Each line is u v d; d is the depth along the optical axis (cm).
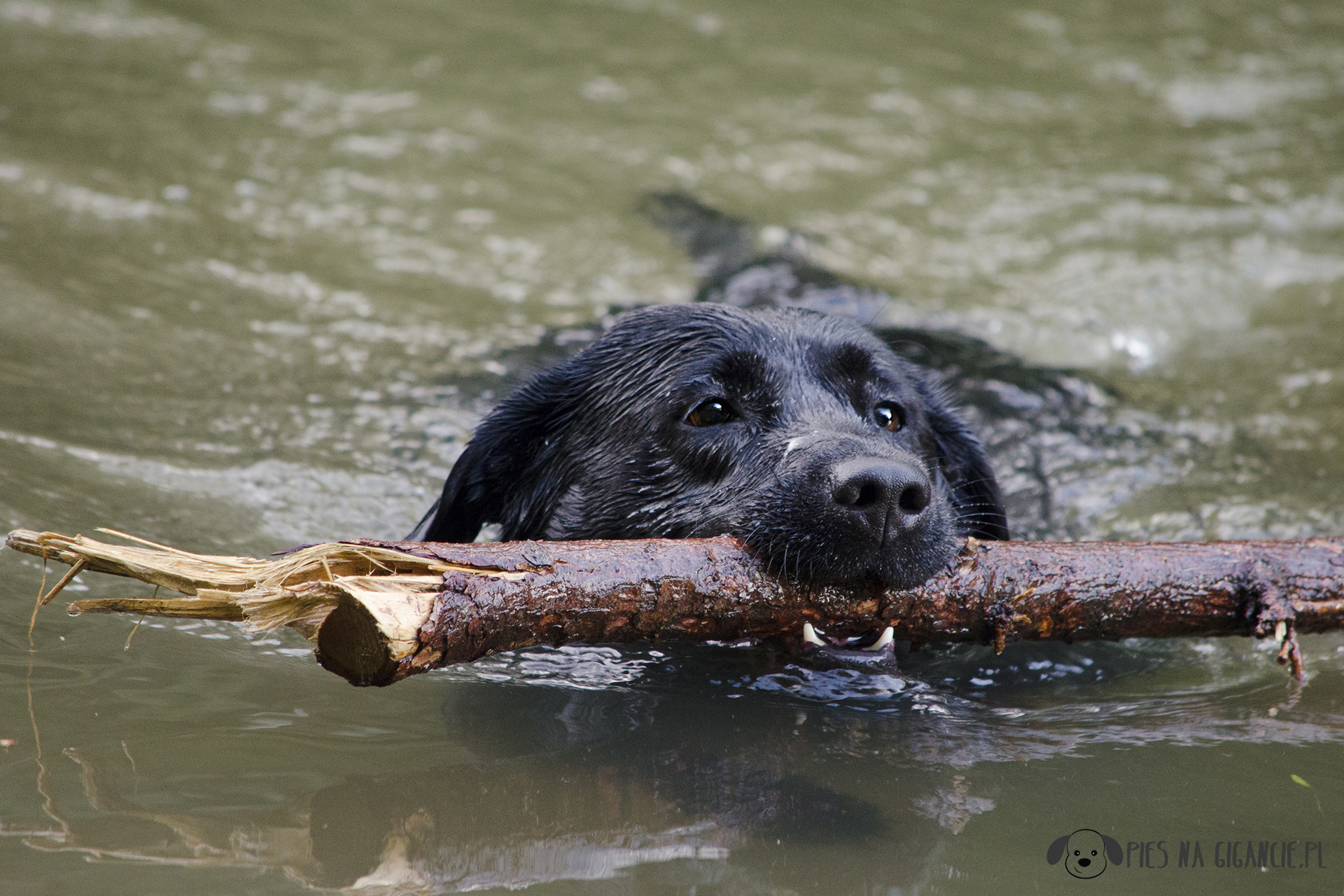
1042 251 1745
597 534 888
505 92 2194
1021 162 2088
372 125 1961
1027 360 1425
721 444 826
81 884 486
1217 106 2427
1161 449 1211
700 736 673
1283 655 709
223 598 579
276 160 1772
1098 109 2378
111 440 1024
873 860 539
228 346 1258
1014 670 805
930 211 1878
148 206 1566
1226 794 614
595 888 508
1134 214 1880
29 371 1123
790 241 1677
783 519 715
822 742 671
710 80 2364
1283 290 1655
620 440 894
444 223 1659
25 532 585
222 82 2038
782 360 859
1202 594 729
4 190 1534
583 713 696
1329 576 738
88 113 1828
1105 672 805
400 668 574
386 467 1066
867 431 820
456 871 517
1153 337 1523
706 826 566
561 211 1750
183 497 948
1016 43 2727
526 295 1481
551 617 629
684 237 1708
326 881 502
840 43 2634
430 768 610
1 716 618
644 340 926
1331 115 2370
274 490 991
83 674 676
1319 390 1348
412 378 1245
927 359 1353
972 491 995
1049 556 735
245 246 1508
